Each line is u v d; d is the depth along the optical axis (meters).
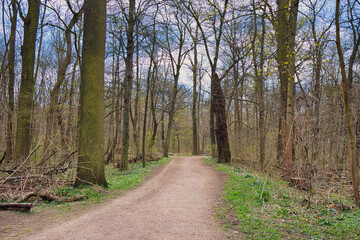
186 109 45.28
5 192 7.94
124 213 6.70
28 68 13.37
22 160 11.91
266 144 12.96
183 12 19.81
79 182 9.74
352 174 8.34
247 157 17.11
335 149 11.94
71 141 12.20
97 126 10.07
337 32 8.08
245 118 25.59
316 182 9.92
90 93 9.99
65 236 4.84
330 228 5.70
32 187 9.07
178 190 10.36
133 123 25.20
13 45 17.50
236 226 5.77
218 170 16.45
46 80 15.43
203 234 5.16
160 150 47.34
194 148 35.50
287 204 7.82
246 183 10.94
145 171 16.41
